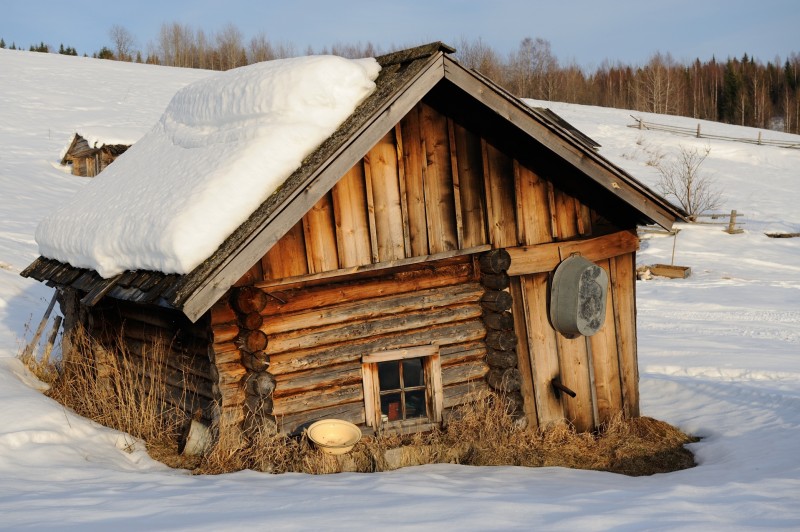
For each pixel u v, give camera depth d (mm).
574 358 9047
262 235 6383
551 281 8820
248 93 7652
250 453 7160
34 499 5410
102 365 8992
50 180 28344
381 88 7293
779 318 17922
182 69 66000
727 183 41281
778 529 4598
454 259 8453
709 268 24375
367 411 7895
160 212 6973
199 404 7848
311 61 7371
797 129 94312
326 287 7680
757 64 119562
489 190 8453
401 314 8109
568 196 9023
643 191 8586
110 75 56438
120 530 4527
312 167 6598
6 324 12359
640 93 100188
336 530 4590
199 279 6105
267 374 7262
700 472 7750
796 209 35375
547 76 106500
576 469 7797
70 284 8203
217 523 4715
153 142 9539
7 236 19516
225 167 6859
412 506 5258
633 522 4809
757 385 11523
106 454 7281
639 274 23719
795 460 7801
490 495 5809
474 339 8547
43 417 7547
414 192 7988
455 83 7324
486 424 8148
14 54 60656
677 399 11086
